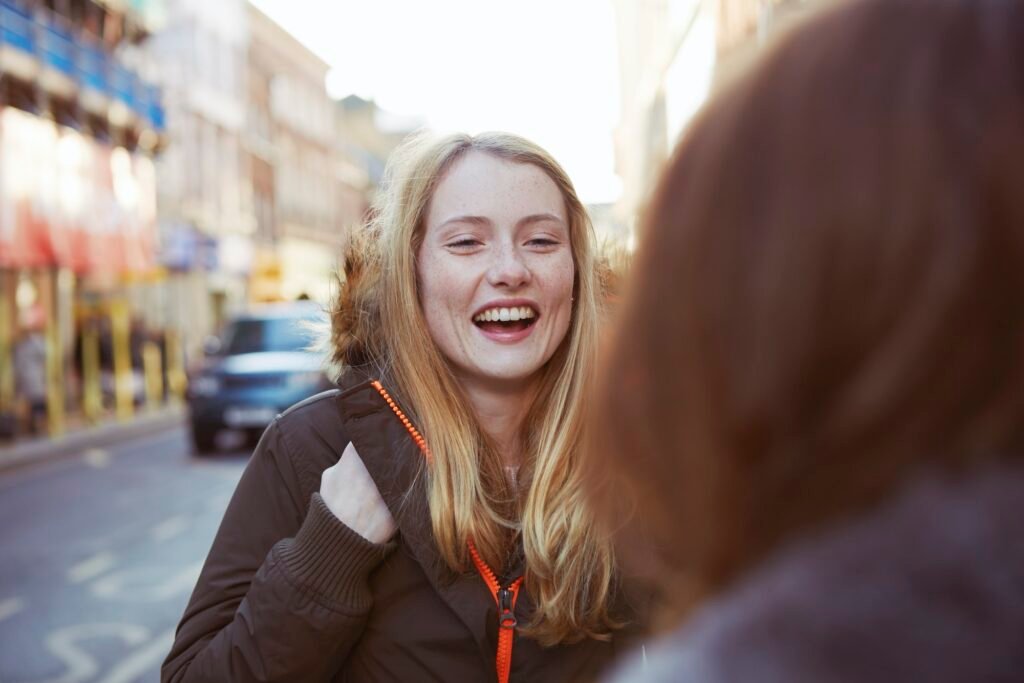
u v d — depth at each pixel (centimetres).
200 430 1123
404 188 138
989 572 39
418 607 125
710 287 47
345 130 5069
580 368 134
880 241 43
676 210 50
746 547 47
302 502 131
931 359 42
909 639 39
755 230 47
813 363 44
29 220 1532
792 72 48
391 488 122
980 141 42
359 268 142
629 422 51
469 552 124
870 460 43
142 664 425
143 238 2008
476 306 134
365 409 126
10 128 1508
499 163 137
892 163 44
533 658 125
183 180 2670
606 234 151
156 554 639
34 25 1628
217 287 2909
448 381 132
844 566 42
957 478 42
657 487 52
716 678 42
